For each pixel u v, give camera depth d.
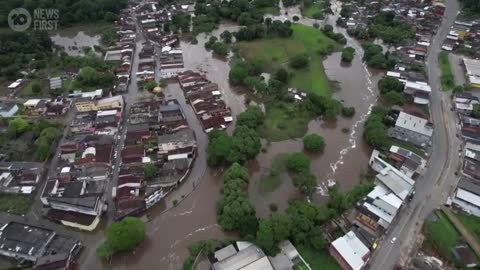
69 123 145.12
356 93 162.88
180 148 124.25
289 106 151.50
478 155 118.69
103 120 139.88
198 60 195.62
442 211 102.25
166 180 114.19
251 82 161.62
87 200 102.81
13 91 166.25
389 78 159.62
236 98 161.00
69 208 103.94
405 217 101.00
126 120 146.25
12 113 149.50
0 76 179.38
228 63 192.88
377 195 103.19
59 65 188.12
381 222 95.88
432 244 93.56
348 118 146.62
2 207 109.38
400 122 131.25
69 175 115.06
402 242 94.50
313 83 169.12
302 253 92.75
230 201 101.88
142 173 115.81
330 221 99.88
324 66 187.12
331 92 163.25
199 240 98.38
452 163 119.12
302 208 98.62
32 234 97.12
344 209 102.38
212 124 138.50
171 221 104.69
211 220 104.56
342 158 126.38
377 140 124.44
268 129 140.00
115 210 107.56
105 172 117.00
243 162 122.00
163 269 91.81
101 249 92.12
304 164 114.75
